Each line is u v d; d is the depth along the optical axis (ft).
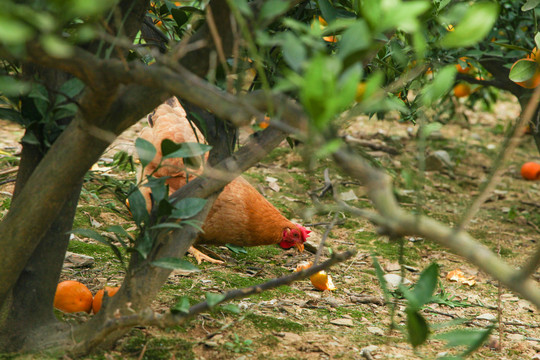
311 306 14.75
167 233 9.27
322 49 5.90
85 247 16.70
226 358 10.31
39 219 7.87
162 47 11.17
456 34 5.15
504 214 25.49
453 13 8.66
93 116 7.10
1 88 6.07
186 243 9.43
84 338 9.27
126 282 9.19
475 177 30.14
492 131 39.32
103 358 9.20
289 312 13.91
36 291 9.29
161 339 10.49
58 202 7.88
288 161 28.81
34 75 8.09
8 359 8.79
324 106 4.66
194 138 18.71
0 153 23.22
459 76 20.90
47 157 7.76
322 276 15.99
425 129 7.75
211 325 11.87
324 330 12.78
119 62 6.12
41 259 9.28
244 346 10.91
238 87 8.39
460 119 38.47
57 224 9.32
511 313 15.79
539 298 4.72
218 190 9.71
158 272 9.23
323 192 22.30
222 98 5.57
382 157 27.50
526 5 11.32
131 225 19.12
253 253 19.70
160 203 8.36
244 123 5.67
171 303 12.91
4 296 8.42
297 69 5.51
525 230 23.79
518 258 20.33
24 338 9.18
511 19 19.27
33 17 4.36
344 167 5.18
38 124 8.35
